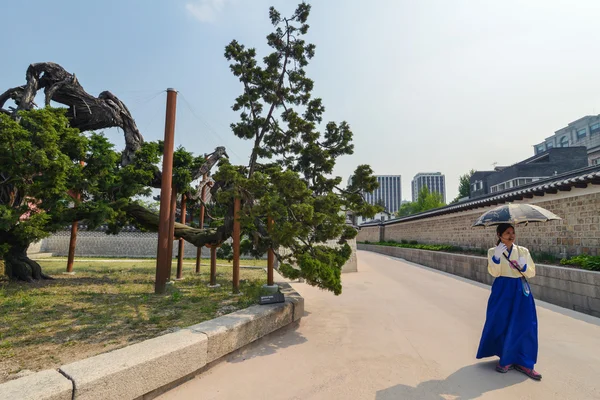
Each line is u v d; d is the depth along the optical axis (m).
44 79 7.79
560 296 6.45
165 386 2.90
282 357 3.71
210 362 3.36
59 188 5.96
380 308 6.27
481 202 11.87
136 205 8.45
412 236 22.78
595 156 28.03
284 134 6.81
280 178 4.46
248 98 6.56
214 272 7.63
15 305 5.17
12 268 7.23
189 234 8.16
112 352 2.79
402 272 12.47
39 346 3.40
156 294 6.14
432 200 37.56
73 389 2.24
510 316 3.33
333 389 2.97
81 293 6.21
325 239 5.00
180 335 3.26
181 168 7.99
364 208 5.96
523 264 3.35
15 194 7.10
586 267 6.27
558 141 42.38
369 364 3.53
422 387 3.01
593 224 7.52
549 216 3.36
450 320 5.39
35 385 2.19
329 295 7.64
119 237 17.17
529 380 3.15
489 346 3.40
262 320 4.16
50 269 10.03
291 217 4.75
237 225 6.29
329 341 4.28
